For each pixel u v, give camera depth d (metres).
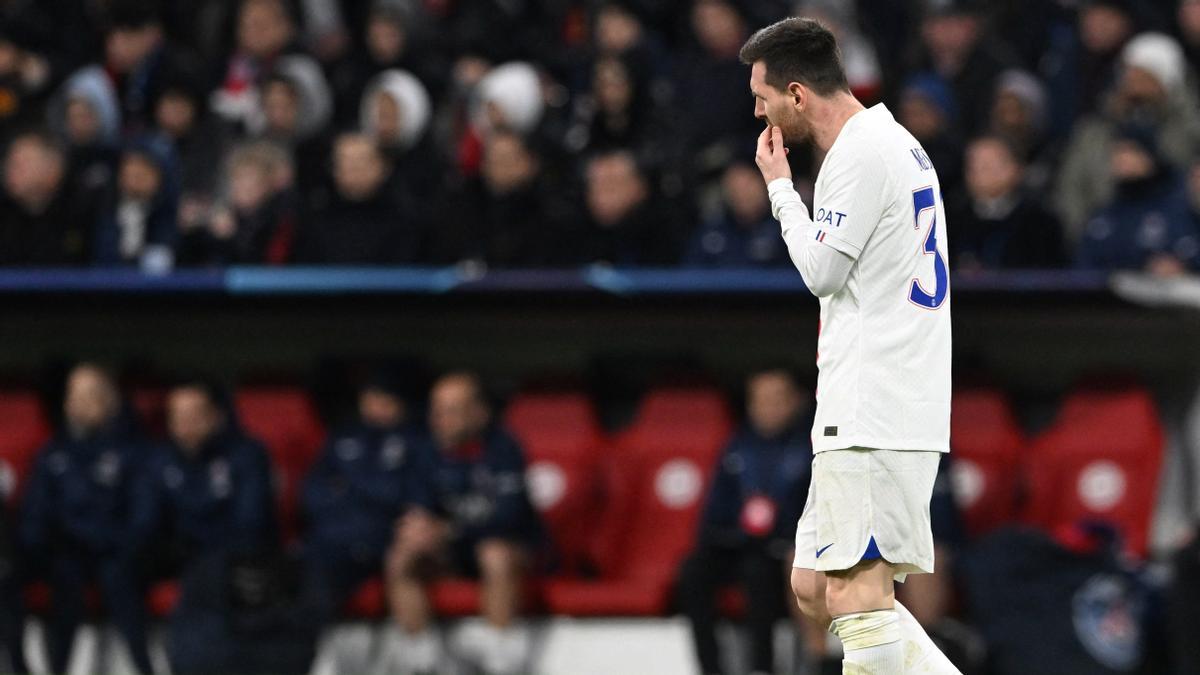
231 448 32.56
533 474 33.06
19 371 35.97
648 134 38.25
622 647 31.28
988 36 39.66
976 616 28.92
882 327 17.27
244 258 35.69
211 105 42.25
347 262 34.44
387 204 34.84
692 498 32.62
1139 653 28.47
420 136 38.44
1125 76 35.72
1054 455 31.75
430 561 31.28
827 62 17.78
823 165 17.52
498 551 31.03
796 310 32.53
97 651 32.47
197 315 34.47
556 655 31.42
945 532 29.50
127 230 36.78
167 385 35.19
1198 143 35.56
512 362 35.41
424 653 31.30
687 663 31.12
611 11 39.91
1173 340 32.94
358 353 35.47
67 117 41.44
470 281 31.34
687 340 34.69
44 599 32.47
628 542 32.91
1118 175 33.06
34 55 46.78
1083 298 30.34
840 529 17.42
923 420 17.31
